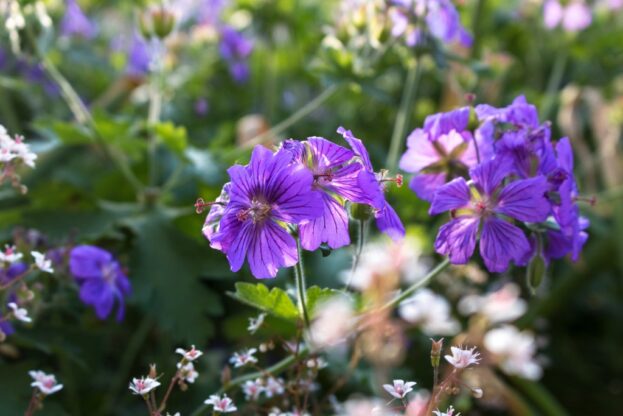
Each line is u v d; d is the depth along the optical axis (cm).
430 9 67
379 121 99
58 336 62
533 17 100
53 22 86
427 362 74
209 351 71
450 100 92
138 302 66
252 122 82
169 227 69
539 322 87
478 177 51
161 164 81
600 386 89
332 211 49
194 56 102
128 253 67
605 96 100
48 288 63
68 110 97
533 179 50
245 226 48
